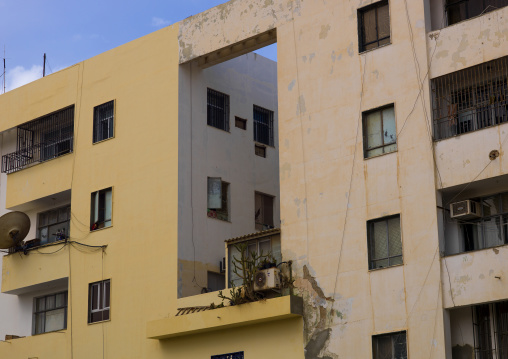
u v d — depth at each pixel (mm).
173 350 28250
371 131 25578
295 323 25656
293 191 26672
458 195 24266
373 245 24828
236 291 26953
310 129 26719
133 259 30031
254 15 28875
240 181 31828
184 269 28859
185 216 29391
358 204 25234
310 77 27078
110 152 31844
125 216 30719
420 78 24750
